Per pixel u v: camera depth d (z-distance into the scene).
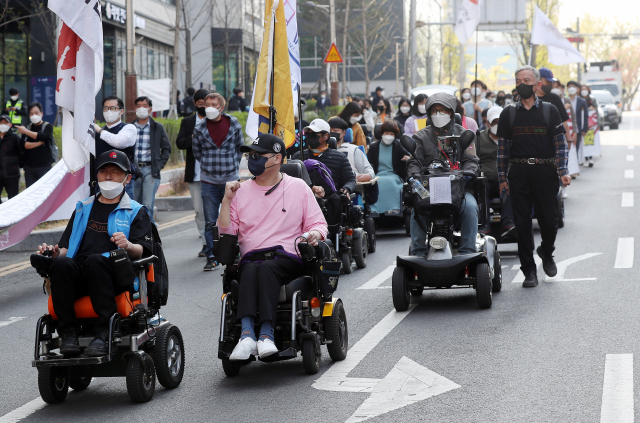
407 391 5.27
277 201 5.96
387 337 6.78
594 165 23.30
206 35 43.75
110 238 5.48
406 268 7.92
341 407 5.00
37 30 29.59
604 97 45.19
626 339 6.24
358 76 66.94
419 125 13.05
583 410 4.72
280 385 5.57
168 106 24.03
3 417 5.16
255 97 9.03
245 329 5.55
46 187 11.03
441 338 6.63
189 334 7.26
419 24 44.06
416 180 7.89
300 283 5.76
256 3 46.28
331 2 31.50
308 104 42.56
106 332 5.16
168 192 18.14
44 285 5.33
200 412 5.05
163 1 39.38
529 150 8.53
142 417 5.01
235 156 10.82
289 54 9.59
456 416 4.73
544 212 8.62
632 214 13.72
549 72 11.60
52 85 28.69
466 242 7.91
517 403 4.91
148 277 5.59
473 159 8.07
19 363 6.53
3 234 10.13
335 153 10.25
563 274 9.18
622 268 9.23
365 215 11.79
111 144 9.74
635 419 4.53
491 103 19.47
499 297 8.20
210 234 10.74
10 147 13.69
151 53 38.72
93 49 8.12
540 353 5.99
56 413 5.20
